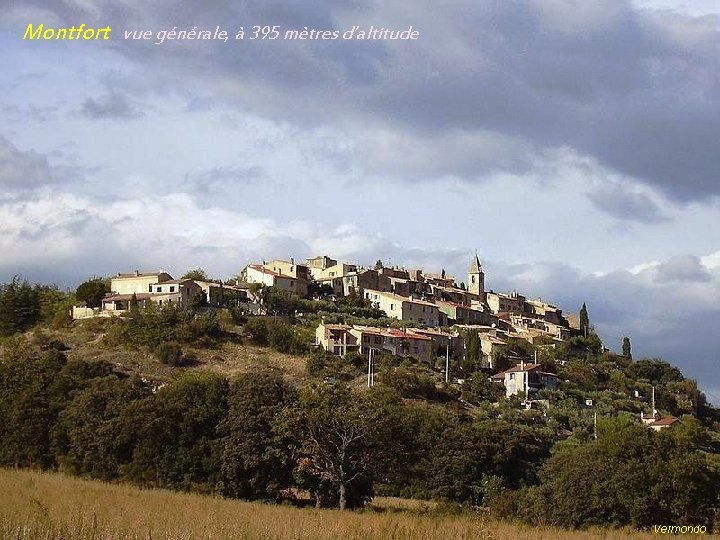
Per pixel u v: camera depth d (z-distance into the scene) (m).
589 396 187.62
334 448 92.56
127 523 43.91
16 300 197.25
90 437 98.62
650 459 85.88
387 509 84.25
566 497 84.06
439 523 58.28
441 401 165.75
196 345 175.88
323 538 44.81
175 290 197.88
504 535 59.34
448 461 111.25
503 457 115.69
